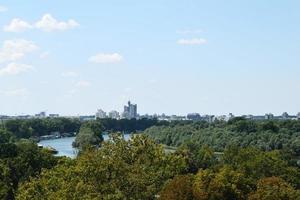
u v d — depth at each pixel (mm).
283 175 130500
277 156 144750
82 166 64125
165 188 86500
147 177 68875
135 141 73438
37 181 70312
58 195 60219
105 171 63469
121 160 67438
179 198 85875
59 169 72688
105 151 69500
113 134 72000
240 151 148250
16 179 120688
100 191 62000
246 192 99000
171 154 94438
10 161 123625
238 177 100750
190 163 150000
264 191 94938
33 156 128000
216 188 93312
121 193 61938
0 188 105562
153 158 75188
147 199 67562
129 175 65000
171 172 89875
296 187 130125
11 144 145125
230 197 94938
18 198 68812
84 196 56594
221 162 157375
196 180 96062
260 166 131125
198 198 89688
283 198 95375
